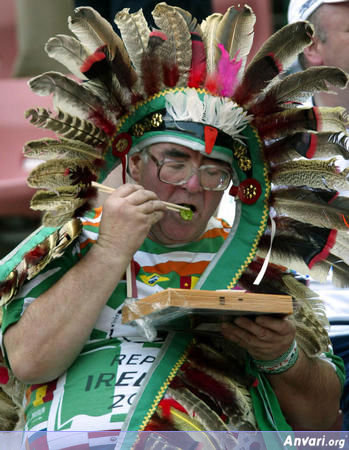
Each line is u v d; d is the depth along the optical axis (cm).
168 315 790
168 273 875
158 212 822
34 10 1319
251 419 826
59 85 827
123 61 850
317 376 885
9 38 1338
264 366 855
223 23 885
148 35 866
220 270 873
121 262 804
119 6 1232
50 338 796
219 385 827
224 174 868
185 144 844
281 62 871
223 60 867
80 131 838
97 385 806
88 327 801
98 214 893
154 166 859
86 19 833
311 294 888
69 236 826
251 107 882
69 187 822
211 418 802
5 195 1277
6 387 887
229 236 891
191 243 897
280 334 820
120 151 864
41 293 827
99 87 849
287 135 882
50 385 828
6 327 820
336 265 889
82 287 799
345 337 1013
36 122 816
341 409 1001
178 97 848
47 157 834
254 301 764
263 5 1317
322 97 1076
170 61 861
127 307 811
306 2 1126
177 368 823
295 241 892
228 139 865
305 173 879
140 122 862
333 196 877
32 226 1415
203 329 844
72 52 838
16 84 1312
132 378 809
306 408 891
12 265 828
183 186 852
